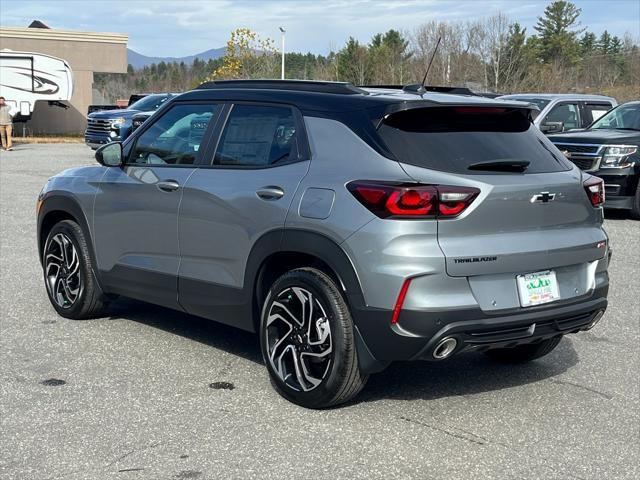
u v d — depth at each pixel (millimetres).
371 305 4211
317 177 4520
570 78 49156
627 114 13922
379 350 4254
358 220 4234
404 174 4211
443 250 4125
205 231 5125
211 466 3846
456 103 4465
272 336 4738
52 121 40969
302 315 4551
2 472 3754
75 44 40781
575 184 4656
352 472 3814
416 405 4707
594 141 12852
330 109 4680
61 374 5121
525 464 3959
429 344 4152
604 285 4852
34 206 13266
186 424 4348
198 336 6000
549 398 4891
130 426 4309
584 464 3980
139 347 5707
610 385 5156
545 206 4477
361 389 4527
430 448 4113
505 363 5562
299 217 4496
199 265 5215
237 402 4688
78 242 6176
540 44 76375
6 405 4586
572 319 4641
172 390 4867
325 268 4527
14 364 5305
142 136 5777
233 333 6098
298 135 4766
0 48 39312
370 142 4406
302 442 4141
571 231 4672
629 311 7082
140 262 5672
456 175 4230
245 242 4844
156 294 5598
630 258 9617
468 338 4227
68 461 3879
